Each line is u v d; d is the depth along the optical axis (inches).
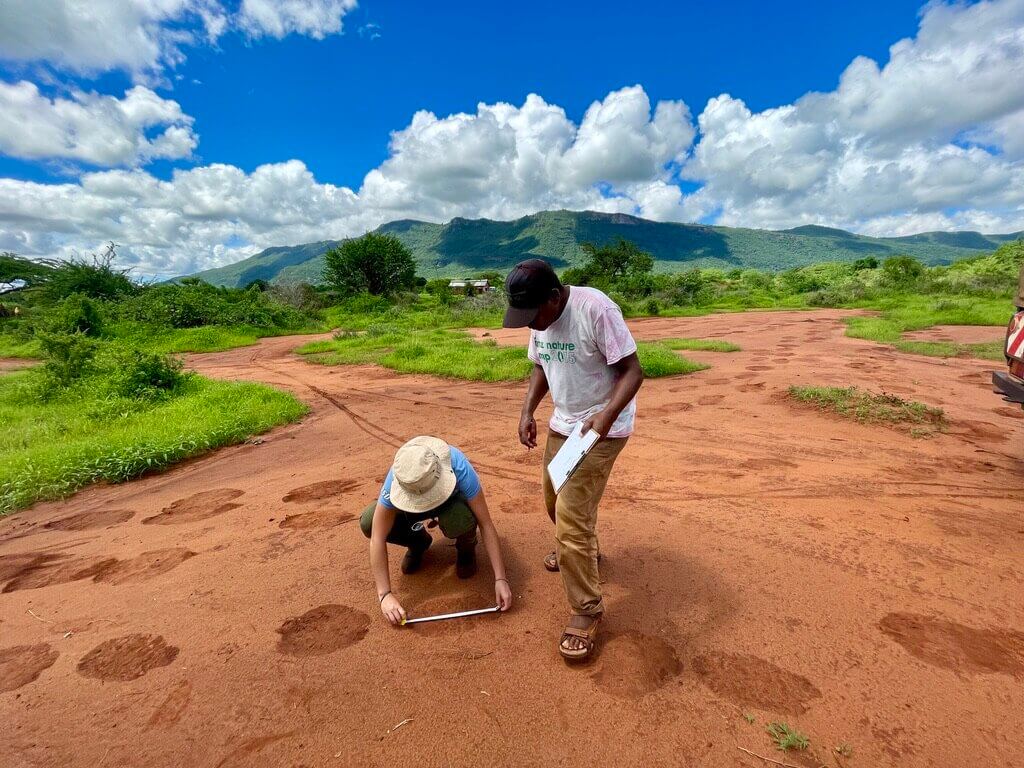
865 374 312.3
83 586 116.0
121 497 173.2
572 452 76.6
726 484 153.7
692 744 68.9
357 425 252.1
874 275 1963.6
